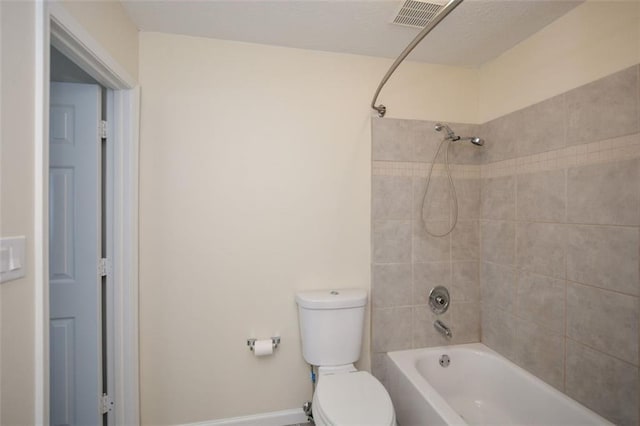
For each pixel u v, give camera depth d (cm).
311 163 164
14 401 72
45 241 78
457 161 181
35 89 77
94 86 132
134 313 142
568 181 131
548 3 127
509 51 164
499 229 170
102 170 140
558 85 137
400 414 155
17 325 72
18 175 72
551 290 139
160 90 148
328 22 141
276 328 160
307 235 164
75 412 132
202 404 153
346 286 169
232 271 156
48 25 80
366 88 171
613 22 115
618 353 112
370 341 172
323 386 129
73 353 132
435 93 180
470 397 172
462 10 131
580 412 122
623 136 111
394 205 173
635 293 108
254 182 158
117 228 138
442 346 179
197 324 153
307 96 164
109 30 119
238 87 156
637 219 107
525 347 153
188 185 151
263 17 137
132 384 141
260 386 159
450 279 181
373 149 170
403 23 141
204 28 146
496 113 173
